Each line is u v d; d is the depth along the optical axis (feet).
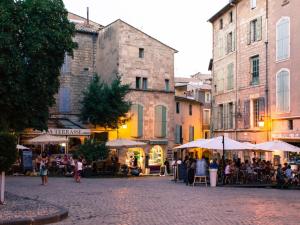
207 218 44.19
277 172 90.48
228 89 139.64
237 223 41.16
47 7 102.99
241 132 130.41
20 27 100.17
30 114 105.09
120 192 72.08
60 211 45.01
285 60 111.55
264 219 43.68
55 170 124.88
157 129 155.53
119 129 148.15
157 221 42.24
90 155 120.78
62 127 144.05
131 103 145.89
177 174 104.22
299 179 91.56
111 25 153.28
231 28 138.82
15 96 99.50
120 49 149.48
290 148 95.09
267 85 118.21
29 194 67.36
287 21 111.04
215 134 150.71
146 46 154.92
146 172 147.74
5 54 96.53
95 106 139.23
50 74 107.14
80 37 155.43
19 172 120.88
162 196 65.82
